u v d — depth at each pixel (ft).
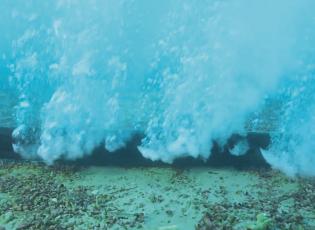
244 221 8.55
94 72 15.11
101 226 8.30
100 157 11.71
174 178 11.00
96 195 9.78
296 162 11.53
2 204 9.12
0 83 18.33
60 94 13.38
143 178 10.97
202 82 14.26
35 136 11.86
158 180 10.86
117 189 10.19
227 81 14.01
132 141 11.69
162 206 9.27
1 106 14.71
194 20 17.20
